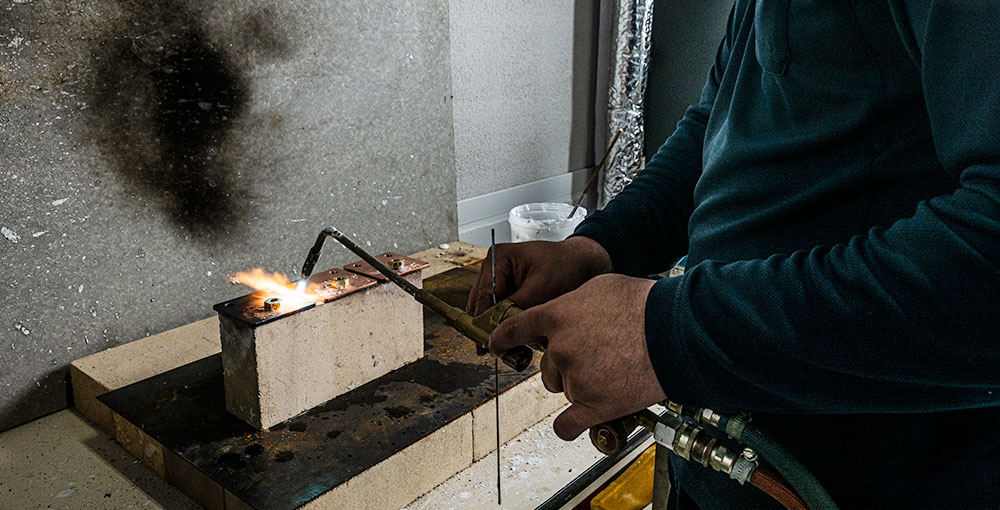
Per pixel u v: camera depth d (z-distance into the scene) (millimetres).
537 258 735
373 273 1217
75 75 1231
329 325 1120
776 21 565
